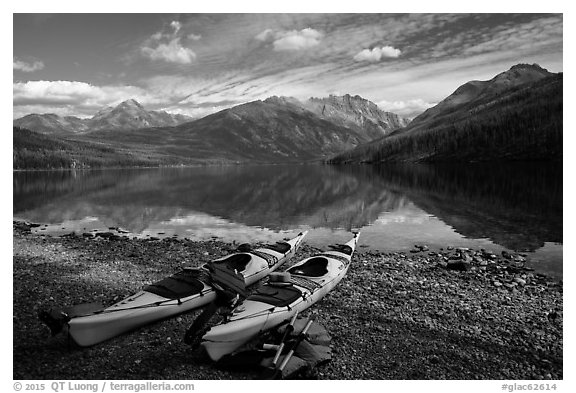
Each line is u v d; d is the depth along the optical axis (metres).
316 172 127.25
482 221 31.84
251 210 39.47
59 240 24.31
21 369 9.97
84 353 10.77
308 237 26.86
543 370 10.25
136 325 11.85
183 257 20.08
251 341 11.23
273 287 13.21
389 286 15.88
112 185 78.94
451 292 15.24
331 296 14.72
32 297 14.40
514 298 14.71
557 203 40.38
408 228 29.42
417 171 112.00
